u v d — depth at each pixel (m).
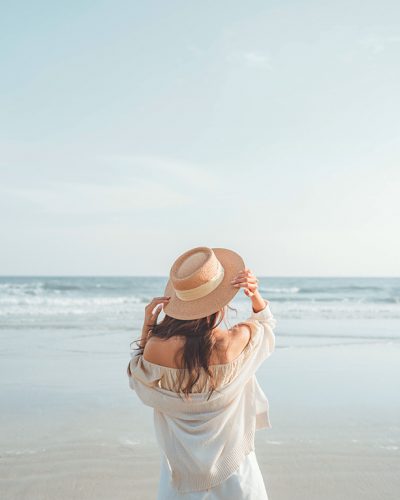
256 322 2.43
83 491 3.86
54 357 9.36
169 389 2.28
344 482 4.01
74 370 8.25
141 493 3.84
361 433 5.21
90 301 30.00
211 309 2.23
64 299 30.34
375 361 9.19
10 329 13.44
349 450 4.71
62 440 4.98
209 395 2.23
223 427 2.30
